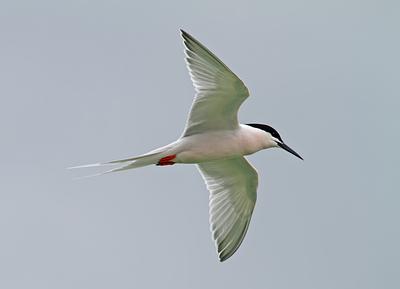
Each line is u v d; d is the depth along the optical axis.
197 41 11.21
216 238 14.05
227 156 13.06
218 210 14.13
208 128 12.82
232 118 12.71
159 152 12.71
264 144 13.36
